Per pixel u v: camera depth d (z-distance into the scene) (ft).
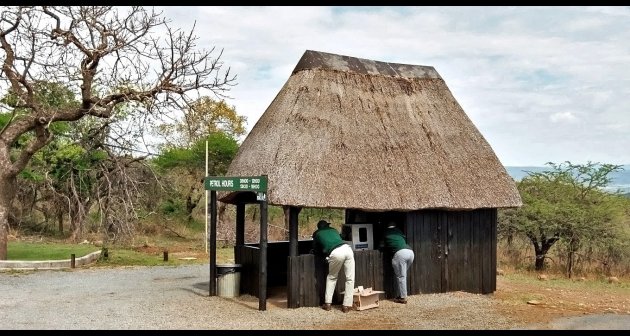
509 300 41.47
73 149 84.12
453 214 43.06
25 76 59.36
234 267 41.96
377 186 39.22
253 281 41.63
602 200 71.72
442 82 47.93
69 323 32.63
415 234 41.32
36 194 93.71
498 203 42.86
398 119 43.60
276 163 38.27
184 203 103.09
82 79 61.52
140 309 36.86
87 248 73.61
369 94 43.80
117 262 62.64
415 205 39.63
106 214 80.28
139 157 79.92
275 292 43.42
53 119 60.23
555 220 66.39
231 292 41.68
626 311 38.55
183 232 97.86
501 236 71.31
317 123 40.34
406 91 45.68
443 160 42.80
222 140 104.42
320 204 36.94
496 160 45.21
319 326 32.48
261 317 34.65
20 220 91.66
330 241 36.47
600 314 36.91
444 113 45.98
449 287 42.68
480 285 44.06
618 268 67.36
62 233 93.45
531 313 36.63
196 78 62.64
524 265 69.97
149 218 96.43
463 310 37.04
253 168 39.83
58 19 60.54
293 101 41.39
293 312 36.01
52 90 68.85
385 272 40.52
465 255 43.47
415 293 41.34
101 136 77.05
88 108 62.03
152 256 68.85
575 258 69.26
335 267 36.22
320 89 42.11
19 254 65.36
